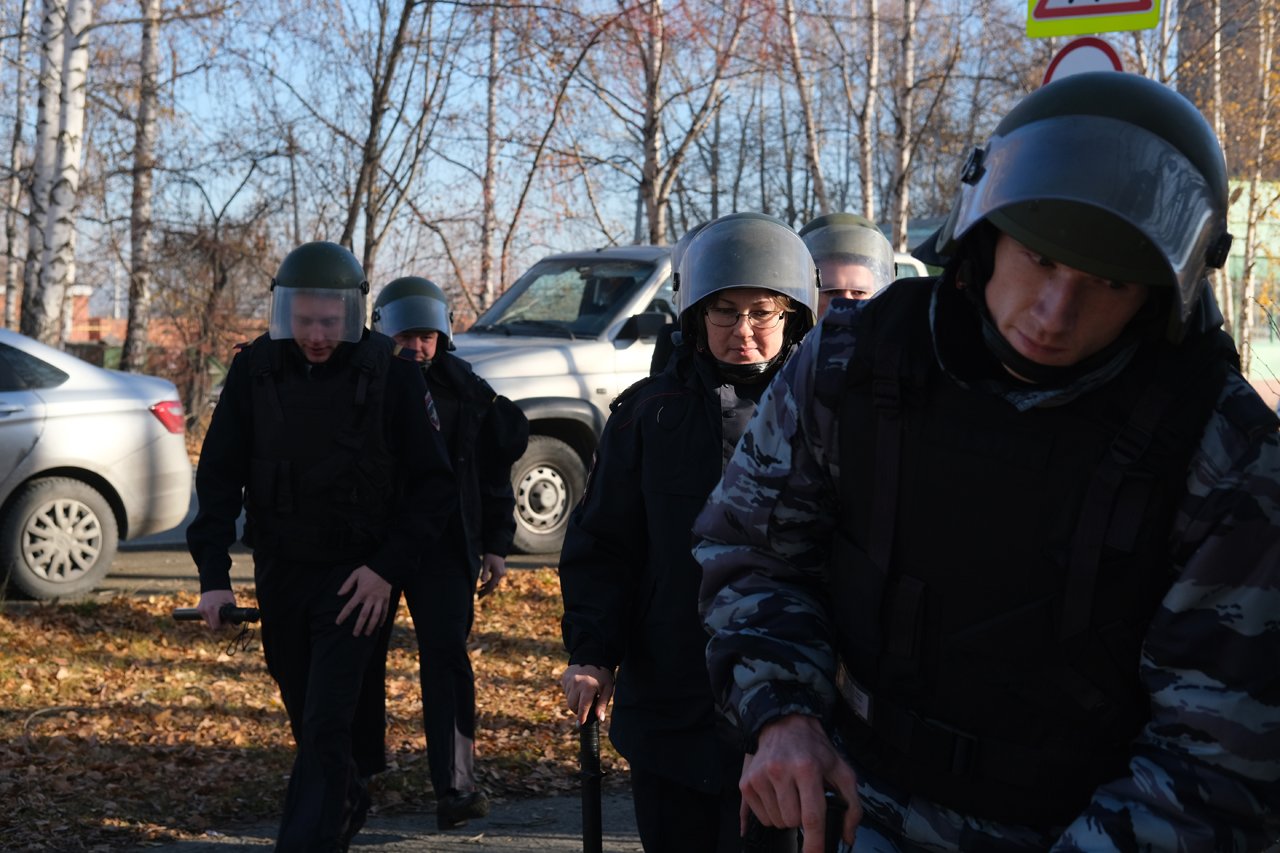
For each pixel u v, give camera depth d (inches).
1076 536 61.1
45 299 535.8
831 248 160.4
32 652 255.3
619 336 388.2
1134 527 60.1
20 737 205.0
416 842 171.8
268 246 610.9
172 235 615.2
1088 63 225.3
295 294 141.6
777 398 68.9
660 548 110.2
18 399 305.7
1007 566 62.7
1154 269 55.9
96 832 171.6
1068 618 61.8
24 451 303.3
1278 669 58.2
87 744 205.0
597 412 378.9
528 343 387.2
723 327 111.5
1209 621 58.7
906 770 67.2
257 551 146.0
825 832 62.7
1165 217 55.7
